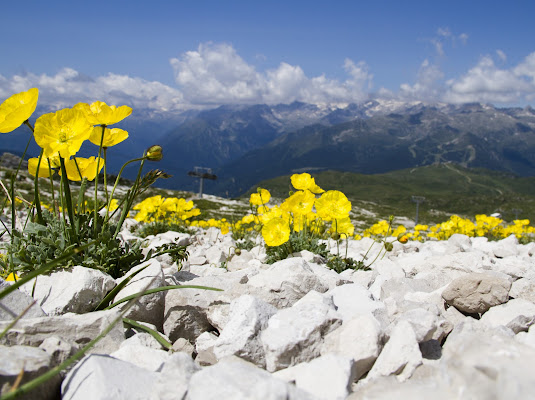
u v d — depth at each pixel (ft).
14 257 0.95
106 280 0.91
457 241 2.26
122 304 0.86
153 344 0.75
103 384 0.51
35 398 0.51
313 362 0.59
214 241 2.83
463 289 0.90
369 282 1.25
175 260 1.26
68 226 1.03
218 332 0.89
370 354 0.64
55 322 0.68
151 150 1.05
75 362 0.61
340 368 0.56
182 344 0.79
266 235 1.53
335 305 0.88
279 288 0.93
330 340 0.68
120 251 1.11
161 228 2.85
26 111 0.79
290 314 0.73
